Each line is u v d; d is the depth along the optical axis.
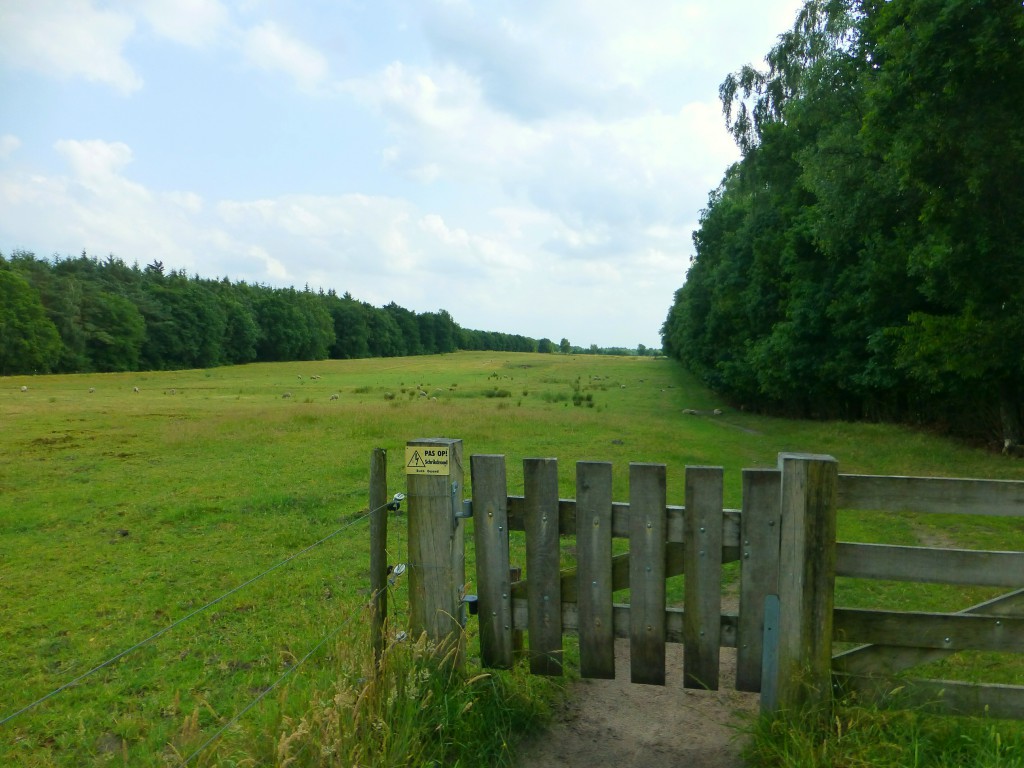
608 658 3.73
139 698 4.87
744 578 3.45
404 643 3.81
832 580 3.35
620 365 103.00
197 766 3.34
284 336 121.38
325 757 3.08
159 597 6.98
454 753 3.47
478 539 3.88
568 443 18.42
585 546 3.70
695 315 46.50
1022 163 11.23
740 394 38.03
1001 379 15.47
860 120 18.80
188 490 12.27
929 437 20.05
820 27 27.53
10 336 72.88
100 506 11.20
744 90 30.53
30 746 4.28
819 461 3.29
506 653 3.90
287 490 12.05
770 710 3.48
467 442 18.50
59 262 101.81
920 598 6.32
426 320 168.88
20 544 9.06
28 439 19.34
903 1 11.99
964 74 11.05
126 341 89.56
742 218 40.47
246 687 4.91
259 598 6.81
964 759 3.16
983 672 4.59
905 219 16.89
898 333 16.83
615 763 3.58
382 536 3.93
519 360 124.81
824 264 25.95
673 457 16.38
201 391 46.03
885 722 3.29
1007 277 12.79
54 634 6.12
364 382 60.12
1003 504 3.24
